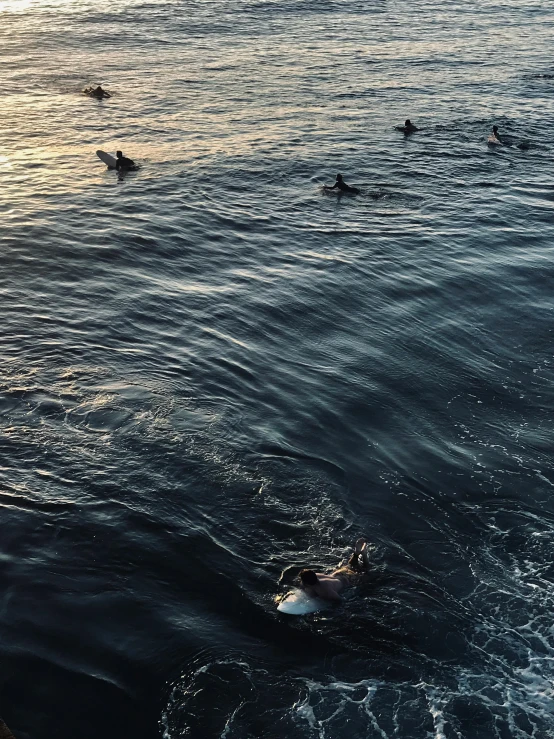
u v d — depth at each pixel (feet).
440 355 56.59
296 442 45.16
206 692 29.86
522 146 102.78
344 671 31.04
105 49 148.46
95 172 87.15
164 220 75.77
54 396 46.98
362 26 178.70
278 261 69.67
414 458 44.80
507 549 38.14
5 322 55.36
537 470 44.55
